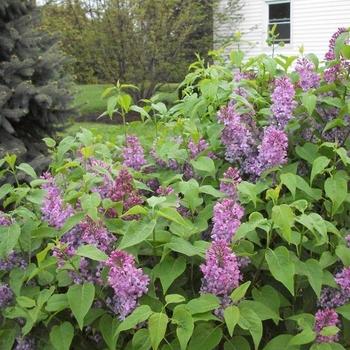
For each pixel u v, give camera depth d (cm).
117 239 194
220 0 1662
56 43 675
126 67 1485
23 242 198
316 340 164
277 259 173
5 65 582
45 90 588
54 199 200
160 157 251
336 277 187
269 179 223
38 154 597
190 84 356
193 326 156
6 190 215
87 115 1392
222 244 169
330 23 1623
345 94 250
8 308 190
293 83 269
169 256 185
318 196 211
